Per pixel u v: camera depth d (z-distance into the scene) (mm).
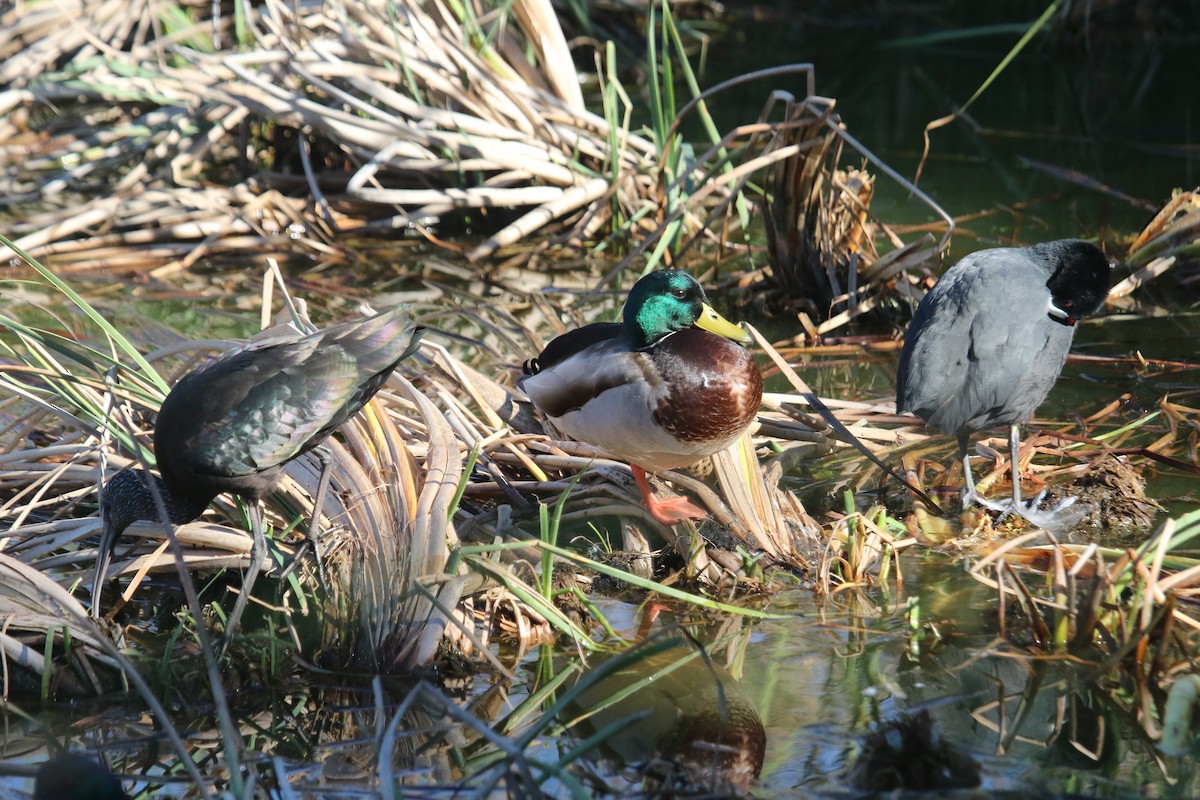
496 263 16766
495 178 17594
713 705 7684
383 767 6117
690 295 9500
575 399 9586
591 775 6996
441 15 17781
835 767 6980
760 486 10016
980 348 9344
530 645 8562
